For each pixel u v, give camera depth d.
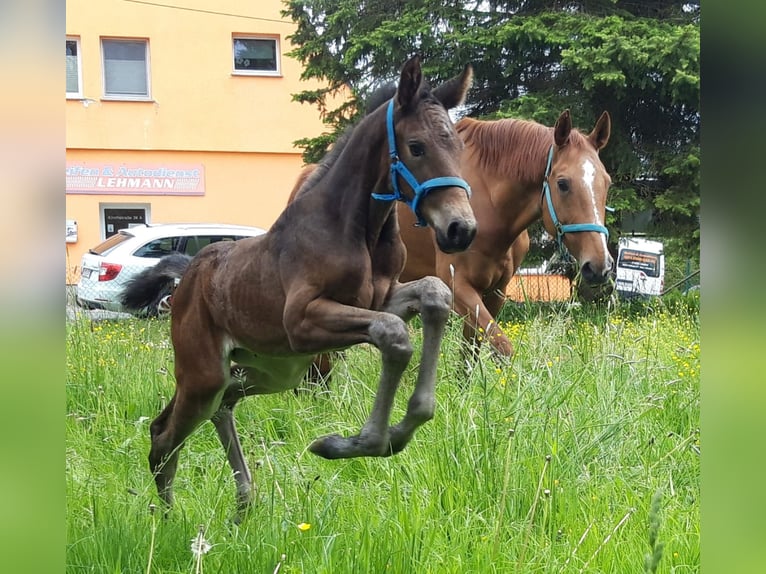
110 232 16.72
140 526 3.17
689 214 11.02
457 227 2.81
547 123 11.14
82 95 16.25
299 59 13.25
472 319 5.29
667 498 3.49
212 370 3.64
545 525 3.25
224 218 17.17
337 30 12.56
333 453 2.83
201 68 16.86
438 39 11.87
